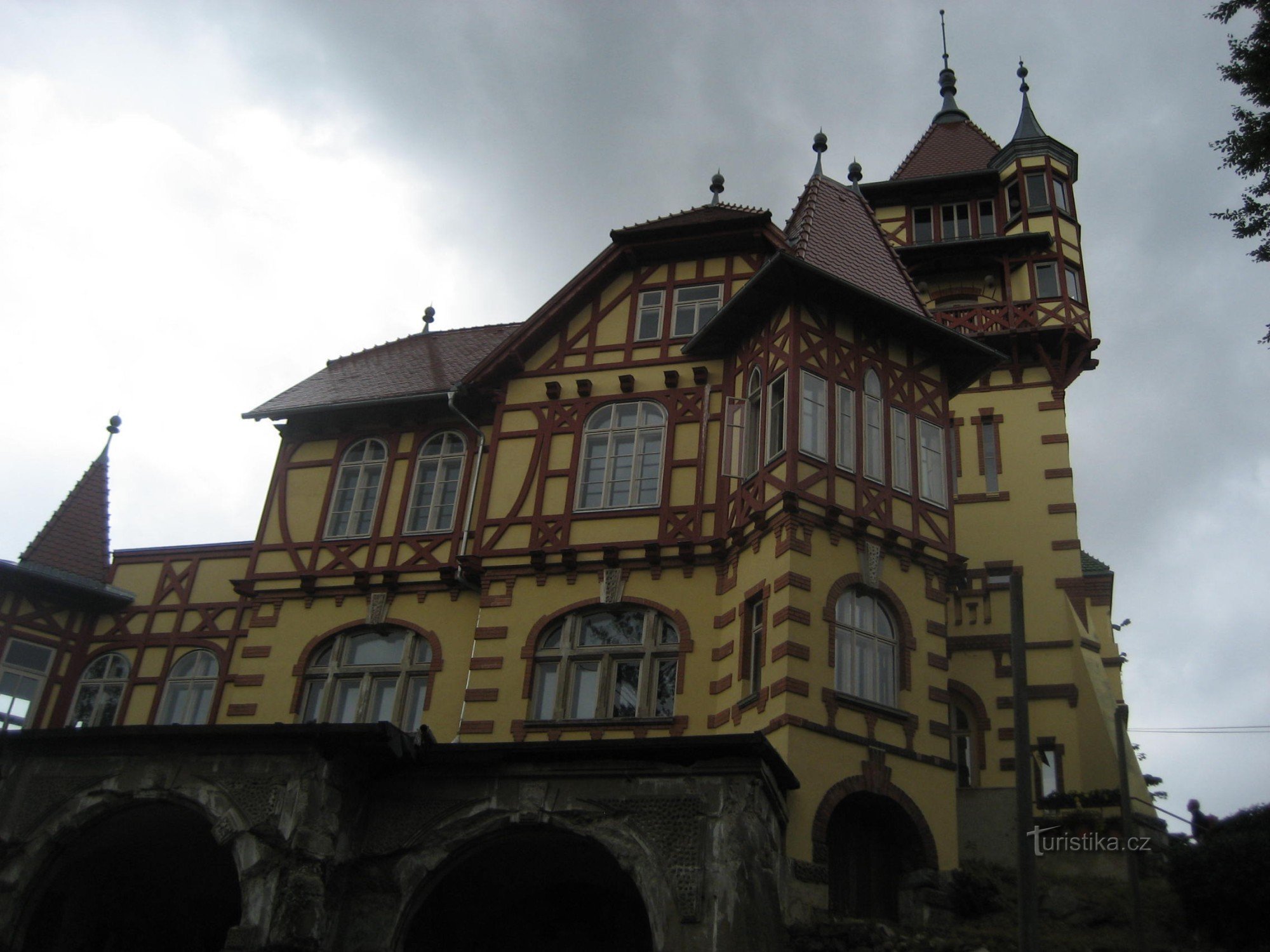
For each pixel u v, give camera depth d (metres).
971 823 18.41
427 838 15.12
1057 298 26.00
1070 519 23.88
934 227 28.70
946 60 32.62
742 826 13.99
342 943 14.77
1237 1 16.42
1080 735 21.73
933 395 20.38
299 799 14.77
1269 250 16.16
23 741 16.19
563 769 14.98
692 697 18.55
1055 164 27.86
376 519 22.50
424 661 21.02
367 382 24.47
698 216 22.83
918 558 18.78
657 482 20.67
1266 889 14.73
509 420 22.12
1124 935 15.52
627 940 16.94
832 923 14.97
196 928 18.72
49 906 16.58
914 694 17.69
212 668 23.88
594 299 22.84
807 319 19.41
